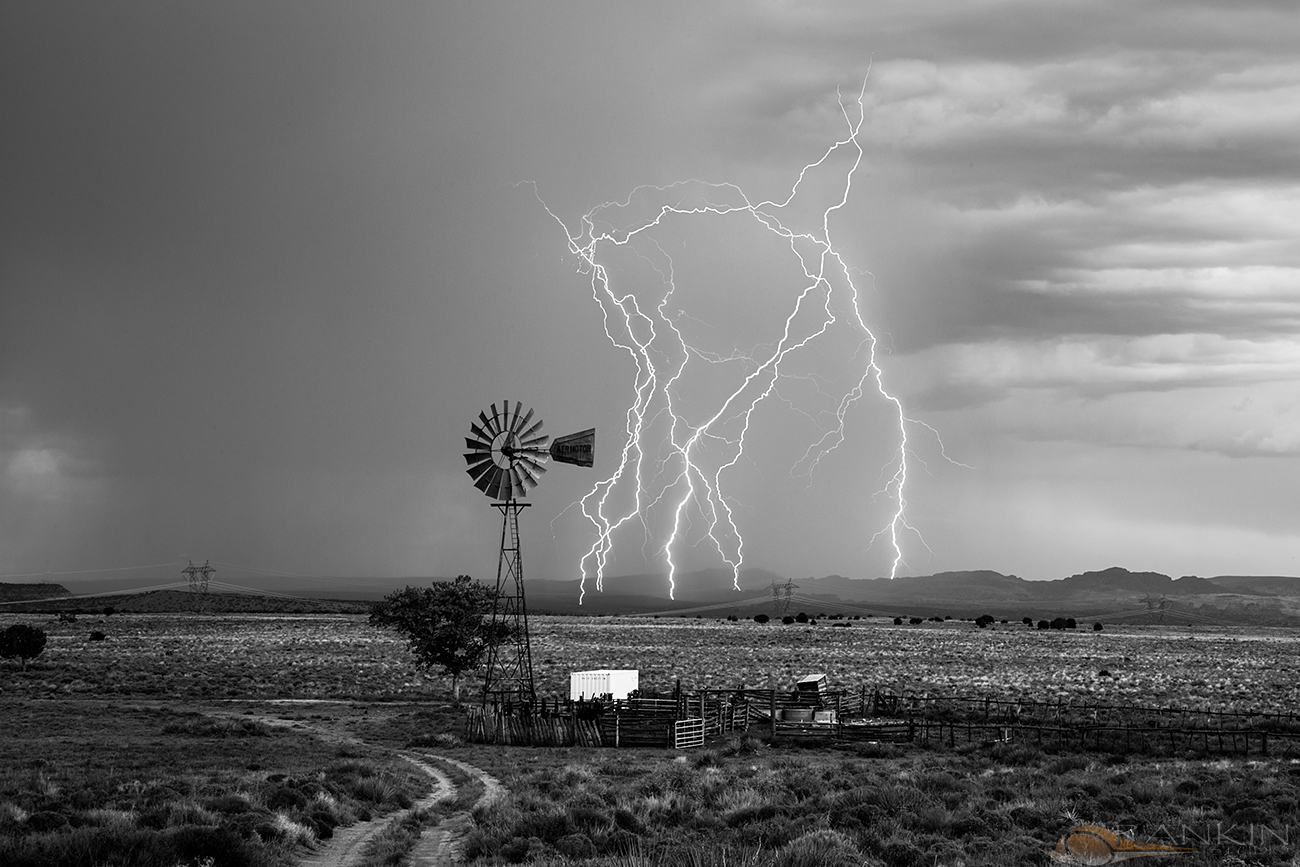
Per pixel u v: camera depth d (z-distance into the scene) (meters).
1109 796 28.39
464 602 70.19
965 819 24.42
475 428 59.19
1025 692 75.00
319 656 110.31
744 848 21.25
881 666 98.75
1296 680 87.00
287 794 28.28
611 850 22.56
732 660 105.12
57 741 47.53
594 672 59.38
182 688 79.06
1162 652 126.75
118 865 19.38
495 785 36.69
